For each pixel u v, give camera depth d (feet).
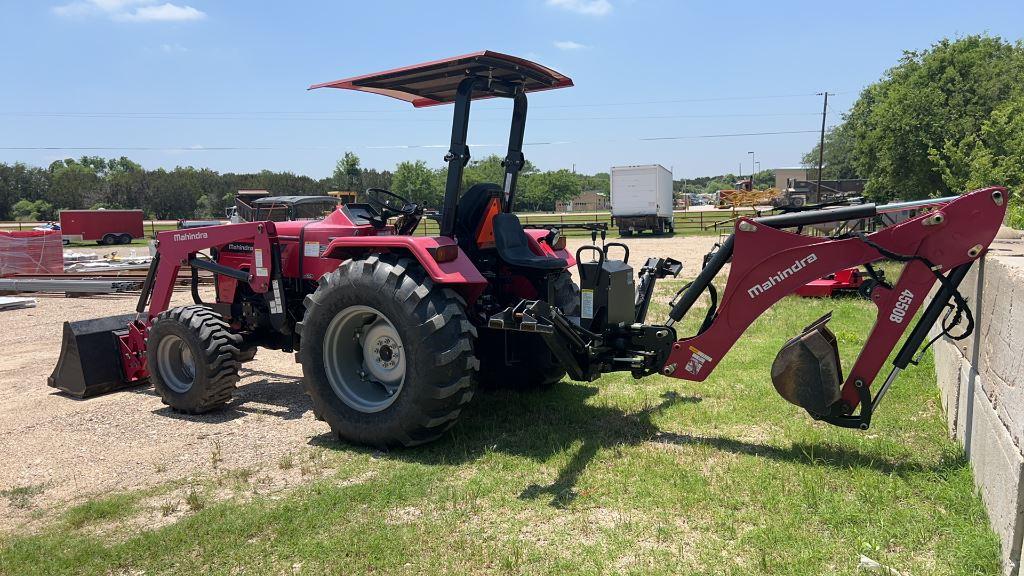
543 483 12.32
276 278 18.19
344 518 11.16
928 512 10.57
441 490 12.13
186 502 12.24
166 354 18.08
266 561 9.98
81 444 15.64
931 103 63.62
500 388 18.79
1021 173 42.70
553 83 17.10
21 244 58.59
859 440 13.78
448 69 15.12
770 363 20.18
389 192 17.71
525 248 16.22
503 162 17.01
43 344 28.60
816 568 9.14
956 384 13.69
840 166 232.32
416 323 13.51
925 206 12.25
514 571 9.40
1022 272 9.35
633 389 18.40
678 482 11.96
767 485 11.71
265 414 17.65
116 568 10.01
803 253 12.84
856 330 24.11
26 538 10.99
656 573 9.16
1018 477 8.39
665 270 17.42
